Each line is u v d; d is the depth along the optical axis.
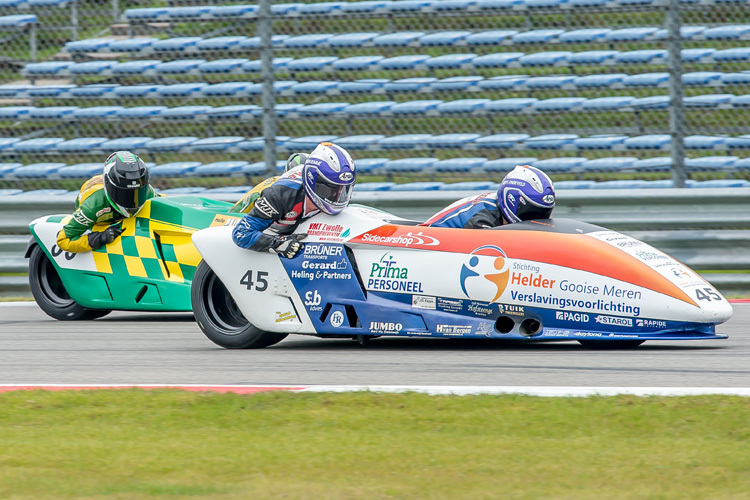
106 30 48.31
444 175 41.53
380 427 13.75
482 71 47.81
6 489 11.22
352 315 20.25
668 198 29.58
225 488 11.12
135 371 18.50
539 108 42.59
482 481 11.27
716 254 29.45
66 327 25.73
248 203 25.97
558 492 10.84
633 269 18.69
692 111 42.75
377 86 44.75
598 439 12.94
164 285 25.97
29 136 44.25
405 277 19.78
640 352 19.25
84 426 14.19
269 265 20.67
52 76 47.22
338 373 17.67
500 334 19.20
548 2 40.25
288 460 12.20
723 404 14.20
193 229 25.94
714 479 11.15
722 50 44.38
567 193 30.30
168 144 37.84
